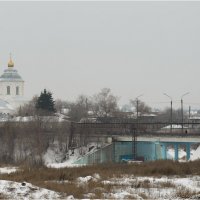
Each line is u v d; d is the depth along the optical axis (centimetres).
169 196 3250
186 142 10806
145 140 11325
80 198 3106
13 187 3164
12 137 11956
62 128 12606
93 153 10794
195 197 3169
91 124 12694
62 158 11919
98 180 4150
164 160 6431
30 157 11512
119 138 11819
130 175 4794
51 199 2952
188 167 5172
